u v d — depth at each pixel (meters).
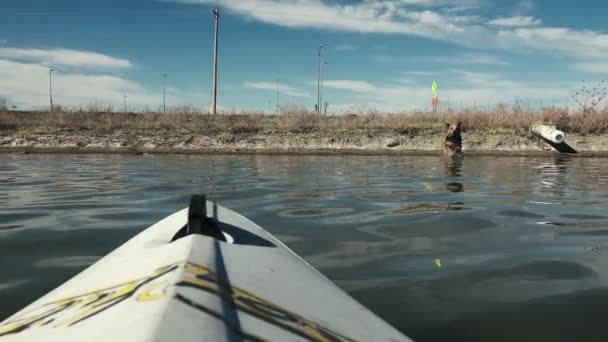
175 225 2.35
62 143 15.56
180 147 15.76
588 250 3.24
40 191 5.88
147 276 1.30
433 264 2.88
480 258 3.02
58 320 1.21
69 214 4.38
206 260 1.36
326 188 6.32
